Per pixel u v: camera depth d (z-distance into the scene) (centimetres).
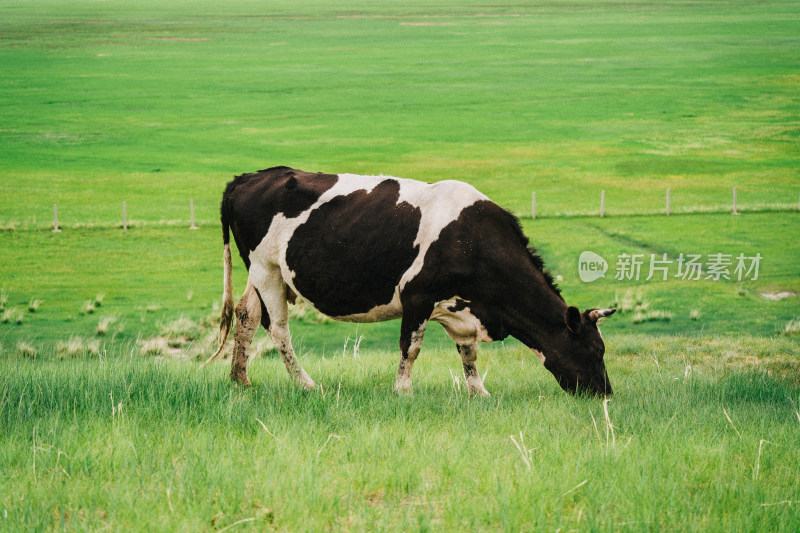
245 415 764
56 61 14312
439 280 922
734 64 12912
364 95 10950
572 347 936
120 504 550
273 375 1081
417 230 919
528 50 15638
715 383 1045
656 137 7706
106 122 8925
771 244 3738
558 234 3978
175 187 5647
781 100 9800
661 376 1108
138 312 2789
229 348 2012
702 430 751
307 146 7569
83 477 602
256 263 1004
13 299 2959
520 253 944
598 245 3750
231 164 6681
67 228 4241
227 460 622
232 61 14500
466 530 524
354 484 600
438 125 8681
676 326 2478
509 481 597
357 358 1312
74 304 2895
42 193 5369
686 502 568
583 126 8425
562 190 5412
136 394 842
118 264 3562
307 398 851
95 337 2359
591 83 11531
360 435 707
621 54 14625
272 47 16700
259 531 521
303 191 966
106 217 4606
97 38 18088
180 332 2397
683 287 3038
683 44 15800
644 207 4716
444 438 711
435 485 598
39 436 690
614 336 1745
